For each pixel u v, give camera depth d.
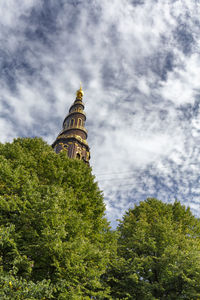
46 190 17.09
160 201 27.95
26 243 14.26
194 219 25.88
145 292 17.83
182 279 18.69
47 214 14.47
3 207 14.97
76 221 16.27
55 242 13.56
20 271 14.23
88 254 15.13
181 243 21.12
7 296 11.30
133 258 20.48
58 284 13.50
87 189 22.22
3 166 17.05
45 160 21.78
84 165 25.23
